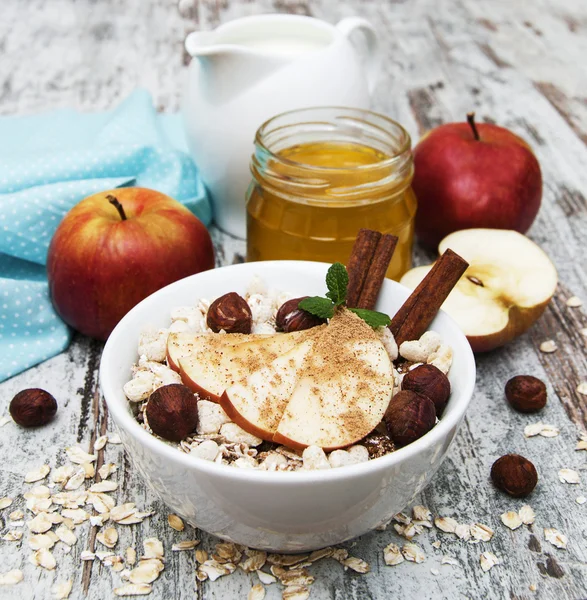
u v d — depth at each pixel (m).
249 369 0.42
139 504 0.43
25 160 0.56
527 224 0.57
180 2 0.86
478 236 0.54
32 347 0.51
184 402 0.39
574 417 0.48
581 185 0.64
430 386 0.41
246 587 0.40
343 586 0.40
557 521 0.43
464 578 0.41
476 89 0.74
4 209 0.53
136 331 0.44
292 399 0.40
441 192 0.56
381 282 0.46
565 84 0.76
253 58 0.54
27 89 0.73
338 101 0.55
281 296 0.47
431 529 0.43
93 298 0.50
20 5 0.87
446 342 0.43
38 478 0.44
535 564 0.41
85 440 0.46
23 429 0.47
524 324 0.51
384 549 0.42
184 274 0.51
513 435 0.47
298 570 0.41
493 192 0.55
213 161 0.56
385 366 0.41
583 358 0.51
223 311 0.44
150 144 0.58
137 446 0.38
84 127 0.65
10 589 0.40
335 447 0.39
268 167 0.50
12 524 0.43
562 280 0.56
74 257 0.50
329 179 0.49
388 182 0.50
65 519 0.43
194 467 0.37
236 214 0.59
